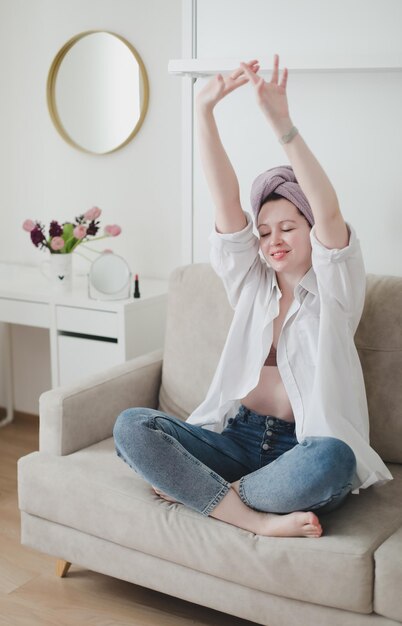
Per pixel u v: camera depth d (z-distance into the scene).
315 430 1.96
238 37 2.64
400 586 1.72
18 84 3.44
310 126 2.55
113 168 3.29
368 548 1.77
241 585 1.93
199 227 2.83
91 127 3.27
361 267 2.01
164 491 1.96
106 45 3.16
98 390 2.37
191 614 2.21
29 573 2.41
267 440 2.07
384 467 1.99
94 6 3.18
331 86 2.49
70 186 3.41
